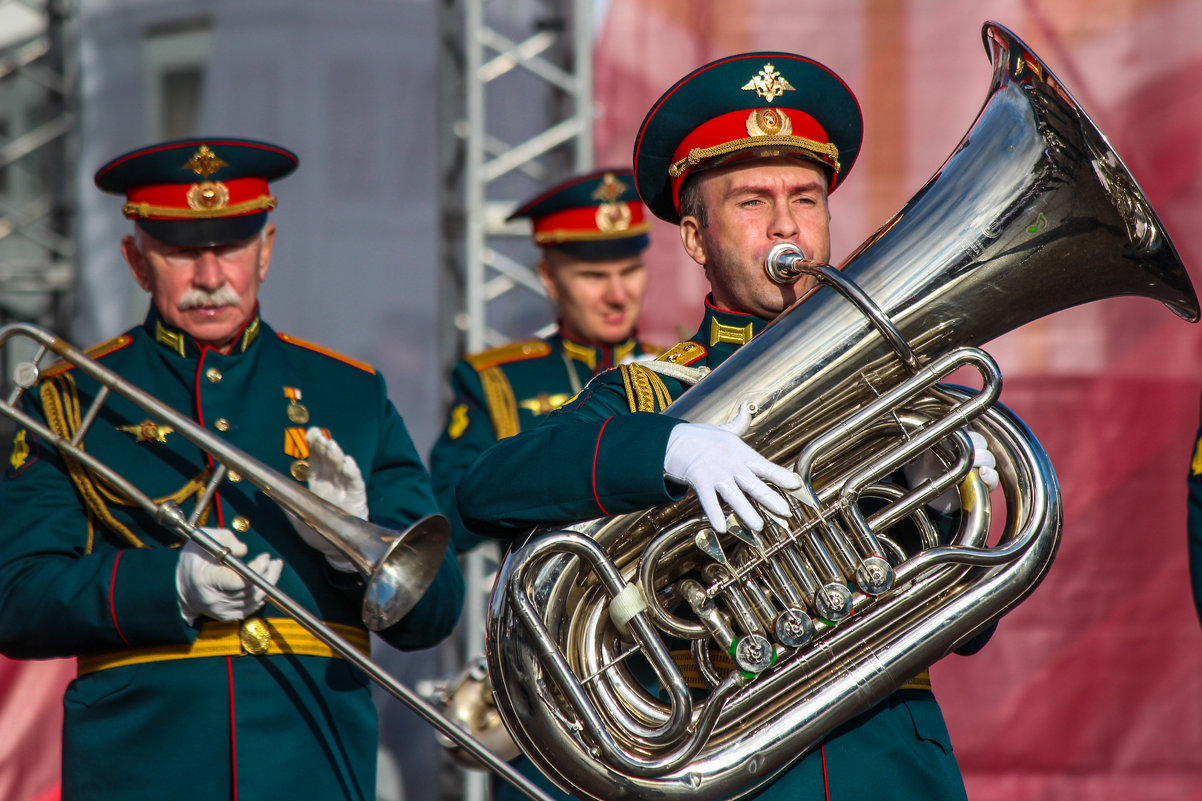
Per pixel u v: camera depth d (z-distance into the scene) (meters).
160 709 8.31
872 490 6.44
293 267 16.19
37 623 8.24
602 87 15.17
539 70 15.95
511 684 6.18
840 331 6.11
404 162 16.53
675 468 5.92
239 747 8.27
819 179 6.86
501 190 16.48
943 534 6.77
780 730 6.18
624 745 6.20
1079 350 14.41
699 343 7.06
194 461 8.79
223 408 8.98
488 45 15.99
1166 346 14.35
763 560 6.02
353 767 8.63
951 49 14.59
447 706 10.88
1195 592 10.19
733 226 6.74
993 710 14.38
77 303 17.52
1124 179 6.20
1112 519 14.33
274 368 9.33
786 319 6.24
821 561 6.02
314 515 8.00
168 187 9.05
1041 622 14.37
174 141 9.06
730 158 6.73
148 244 9.12
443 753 15.12
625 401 6.88
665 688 6.58
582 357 14.23
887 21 14.62
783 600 6.06
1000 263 6.17
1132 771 14.27
